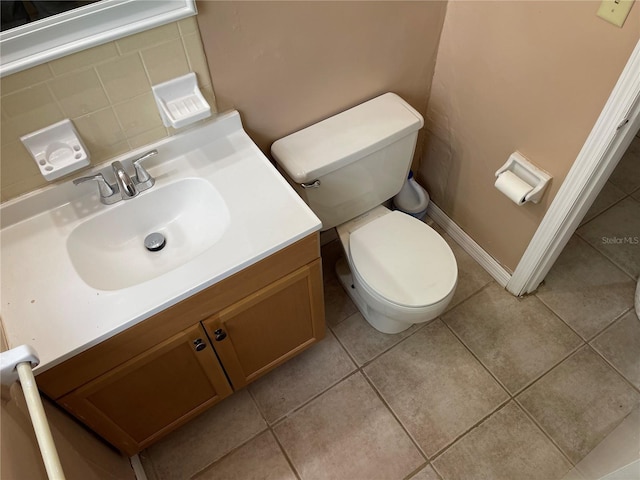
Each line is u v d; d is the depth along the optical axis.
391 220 1.73
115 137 1.24
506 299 1.97
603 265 2.05
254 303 1.30
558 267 2.05
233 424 1.69
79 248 1.21
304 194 1.54
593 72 1.25
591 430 1.63
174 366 1.29
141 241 1.33
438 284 1.55
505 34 1.42
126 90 1.17
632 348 1.81
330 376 1.79
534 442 1.61
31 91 1.05
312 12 1.31
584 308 1.92
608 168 1.40
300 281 1.36
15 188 1.18
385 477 1.57
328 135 1.56
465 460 1.59
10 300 1.09
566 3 1.22
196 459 1.62
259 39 1.27
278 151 1.52
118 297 1.09
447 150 1.94
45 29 0.99
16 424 0.90
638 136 2.54
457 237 2.16
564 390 1.72
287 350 1.63
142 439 1.46
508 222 1.82
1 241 1.19
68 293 1.10
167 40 1.13
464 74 1.65
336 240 2.19
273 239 1.17
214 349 1.35
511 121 1.56
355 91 1.62
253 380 1.65
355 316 1.95
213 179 1.31
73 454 1.12
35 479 0.85
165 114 1.21
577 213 1.55
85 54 1.06
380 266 1.60
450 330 1.89
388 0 1.42
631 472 0.85
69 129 1.15
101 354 1.08
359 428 1.67
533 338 1.86
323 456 1.61
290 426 1.68
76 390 1.12
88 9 1.00
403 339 1.88
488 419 1.67
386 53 1.58
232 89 1.34
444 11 1.57
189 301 1.13
